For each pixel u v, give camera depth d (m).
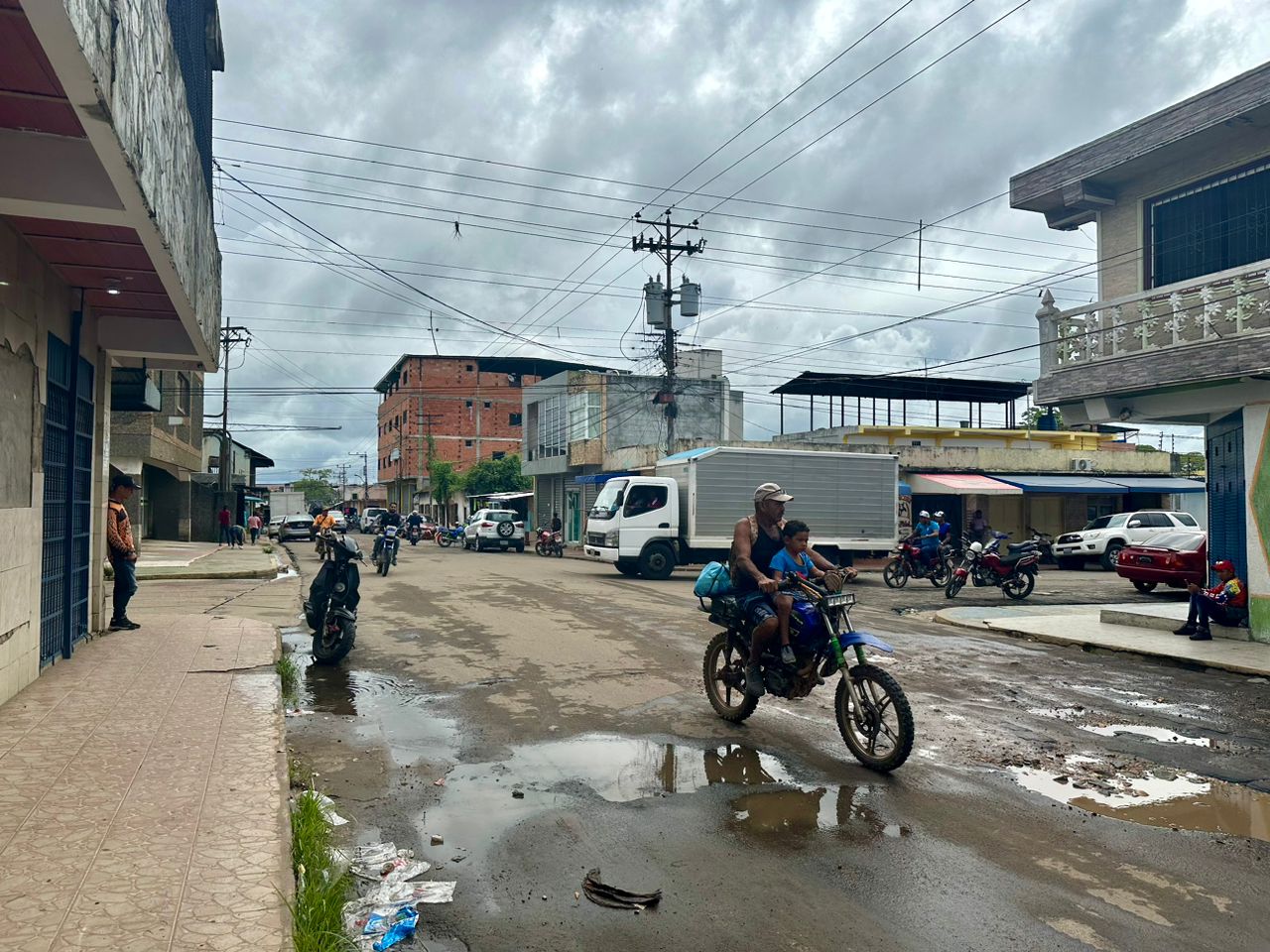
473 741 6.11
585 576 20.39
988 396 33.81
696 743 6.09
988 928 3.46
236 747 5.22
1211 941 3.38
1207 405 10.84
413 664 8.88
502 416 70.44
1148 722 6.98
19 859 3.54
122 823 3.96
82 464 8.54
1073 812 4.85
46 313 6.76
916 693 7.92
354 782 5.19
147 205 4.50
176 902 3.17
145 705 6.21
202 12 7.85
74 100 3.37
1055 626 11.99
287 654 9.52
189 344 9.26
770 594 6.04
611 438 37.22
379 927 3.40
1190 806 4.98
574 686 7.87
